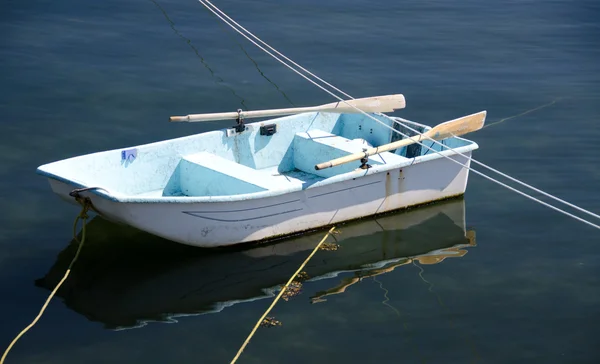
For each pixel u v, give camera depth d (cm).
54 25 1580
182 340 748
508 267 897
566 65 1582
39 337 743
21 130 1179
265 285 846
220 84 1387
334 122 1122
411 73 1495
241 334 759
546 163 1168
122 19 1638
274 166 1074
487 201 1053
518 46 1669
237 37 1590
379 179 971
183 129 1223
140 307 798
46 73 1374
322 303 816
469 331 780
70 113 1245
